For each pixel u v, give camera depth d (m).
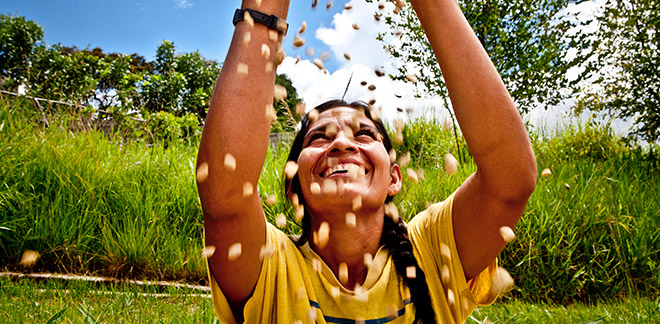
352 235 1.40
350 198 1.33
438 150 7.45
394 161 1.63
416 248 1.48
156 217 4.69
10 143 4.87
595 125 8.32
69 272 4.21
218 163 1.14
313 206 1.38
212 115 1.15
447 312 1.39
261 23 1.21
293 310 1.32
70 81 10.77
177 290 3.98
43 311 2.84
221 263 1.28
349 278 1.44
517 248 4.67
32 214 4.31
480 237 1.37
